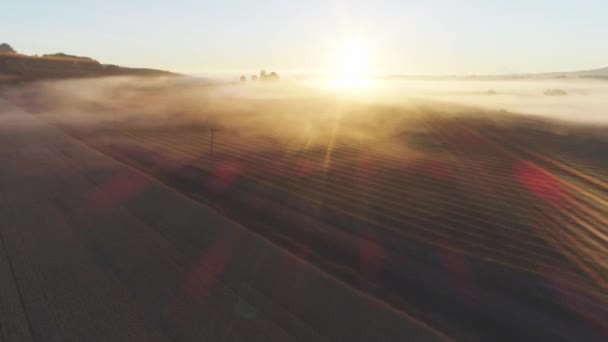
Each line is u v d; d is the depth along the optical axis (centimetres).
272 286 764
